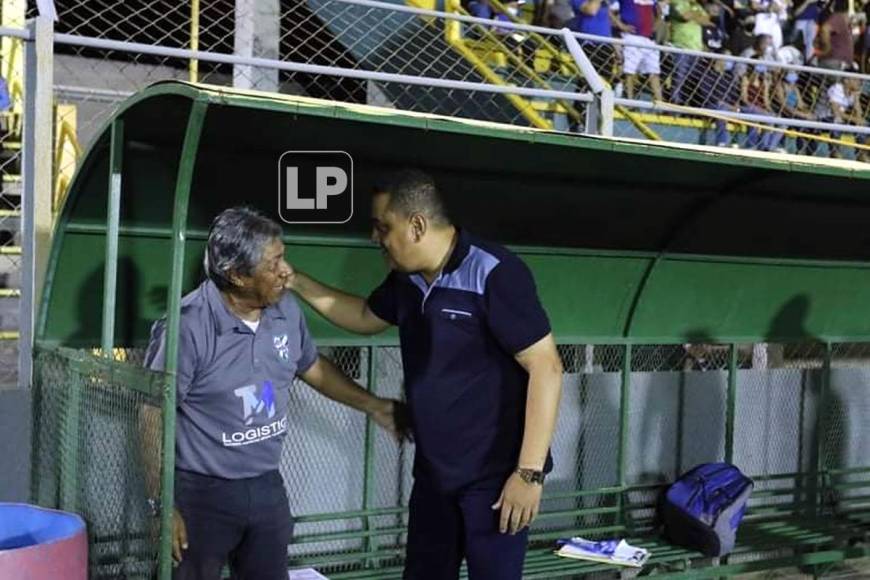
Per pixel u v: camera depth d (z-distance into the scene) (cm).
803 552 654
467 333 369
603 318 616
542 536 598
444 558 391
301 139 442
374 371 557
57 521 394
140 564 366
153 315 497
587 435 618
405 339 386
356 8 937
